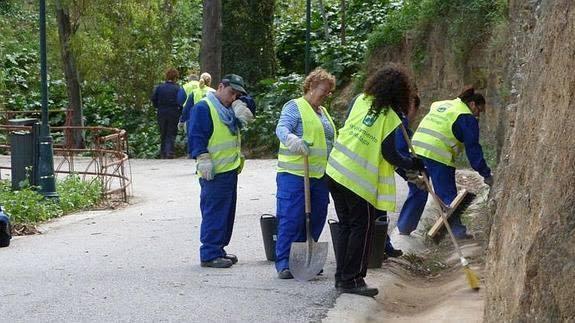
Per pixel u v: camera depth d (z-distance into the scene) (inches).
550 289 153.5
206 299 293.7
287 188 324.2
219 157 343.0
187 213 515.5
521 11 383.6
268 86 936.3
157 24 985.5
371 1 1053.2
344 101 885.2
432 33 736.3
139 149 931.3
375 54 841.5
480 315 264.8
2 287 315.6
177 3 1035.9
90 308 282.8
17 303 290.0
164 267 352.5
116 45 949.2
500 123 435.5
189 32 1122.7
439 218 403.9
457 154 399.2
